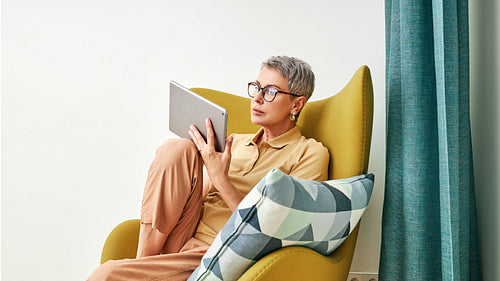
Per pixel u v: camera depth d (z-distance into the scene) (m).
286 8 2.04
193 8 2.10
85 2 2.15
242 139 1.62
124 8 2.14
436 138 1.27
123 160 2.12
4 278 2.12
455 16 1.16
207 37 2.09
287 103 1.48
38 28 2.16
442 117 1.14
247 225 0.97
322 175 1.37
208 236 1.30
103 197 2.12
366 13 1.98
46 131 2.15
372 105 1.33
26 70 2.16
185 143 1.24
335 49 2.00
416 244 1.23
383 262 1.33
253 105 1.50
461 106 1.24
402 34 1.29
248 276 0.93
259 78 1.51
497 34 1.24
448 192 1.12
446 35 1.15
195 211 1.29
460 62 1.24
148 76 2.12
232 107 1.77
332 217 1.06
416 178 1.24
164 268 1.11
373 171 1.91
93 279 1.04
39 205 2.14
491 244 1.28
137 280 1.06
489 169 1.30
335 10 2.01
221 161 1.24
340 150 1.36
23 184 2.14
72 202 2.13
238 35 2.07
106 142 2.13
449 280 1.12
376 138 1.92
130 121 2.12
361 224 1.89
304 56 2.02
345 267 1.21
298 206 0.97
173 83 1.39
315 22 2.02
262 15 2.06
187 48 2.10
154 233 1.18
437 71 1.16
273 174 0.95
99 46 2.14
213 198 1.45
